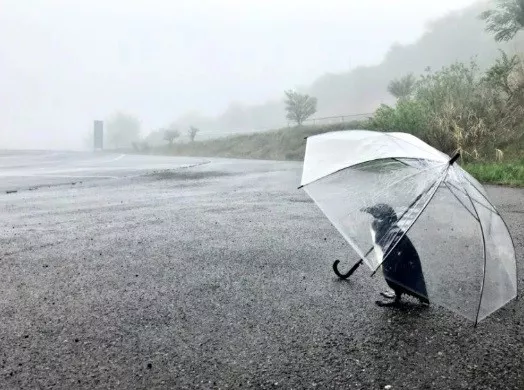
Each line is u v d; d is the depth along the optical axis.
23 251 5.39
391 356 2.67
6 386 2.31
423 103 16.98
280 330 3.04
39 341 2.86
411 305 3.55
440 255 3.02
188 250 5.41
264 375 2.44
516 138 15.62
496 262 3.00
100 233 6.46
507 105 16.53
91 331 3.02
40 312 3.38
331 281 4.17
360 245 3.15
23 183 14.75
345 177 3.36
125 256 5.13
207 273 4.43
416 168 3.12
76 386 2.31
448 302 2.93
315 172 3.41
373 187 3.23
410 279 3.11
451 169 3.06
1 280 4.23
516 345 2.84
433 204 3.07
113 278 4.27
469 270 2.92
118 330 3.04
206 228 6.80
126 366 2.53
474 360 2.63
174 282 4.14
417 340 2.90
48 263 4.84
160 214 8.17
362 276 4.32
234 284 4.07
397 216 3.06
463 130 15.26
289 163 29.08
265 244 5.71
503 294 2.95
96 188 12.99
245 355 2.67
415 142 3.28
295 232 6.48
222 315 3.31
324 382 2.37
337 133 3.62
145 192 11.87
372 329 3.07
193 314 3.33
